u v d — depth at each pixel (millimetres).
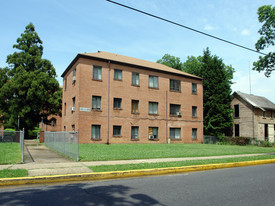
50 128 46125
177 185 7164
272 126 38312
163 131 29109
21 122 34281
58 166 9461
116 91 26000
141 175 8844
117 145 23188
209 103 35250
